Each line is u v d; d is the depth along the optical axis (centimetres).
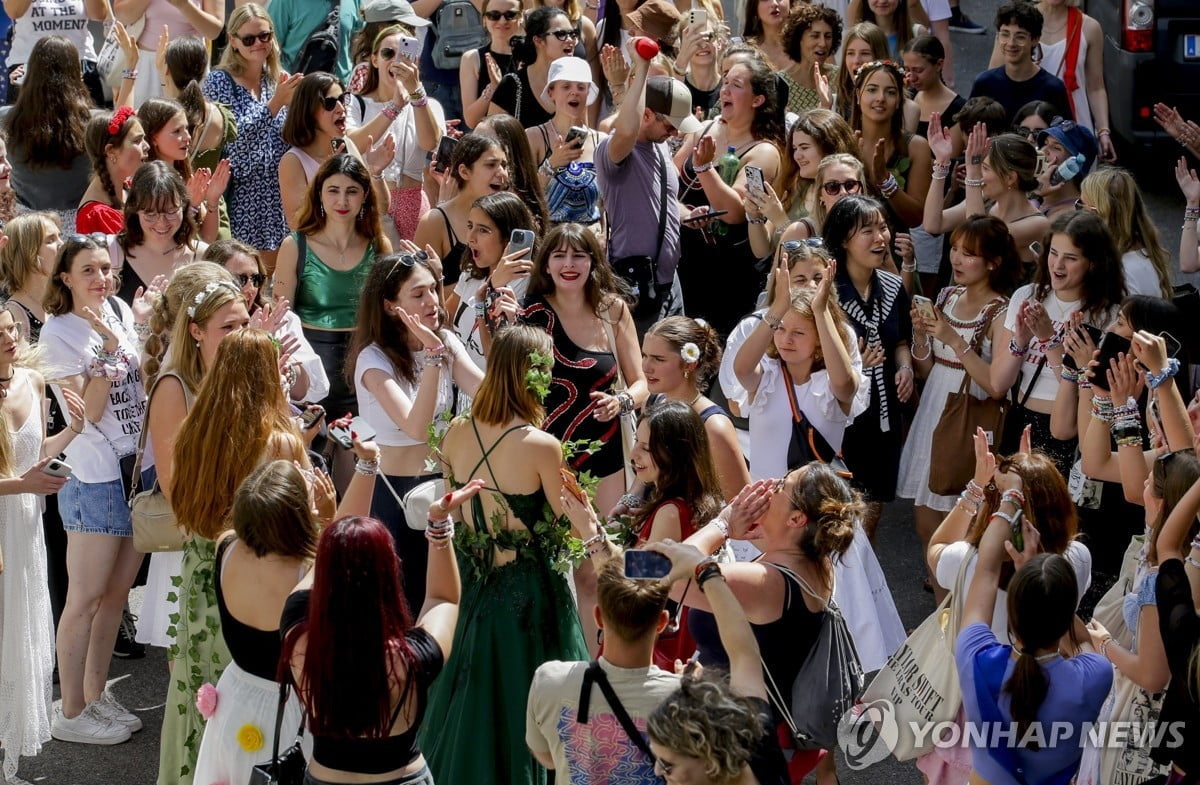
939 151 786
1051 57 982
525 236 632
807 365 601
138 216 697
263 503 427
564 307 618
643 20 923
